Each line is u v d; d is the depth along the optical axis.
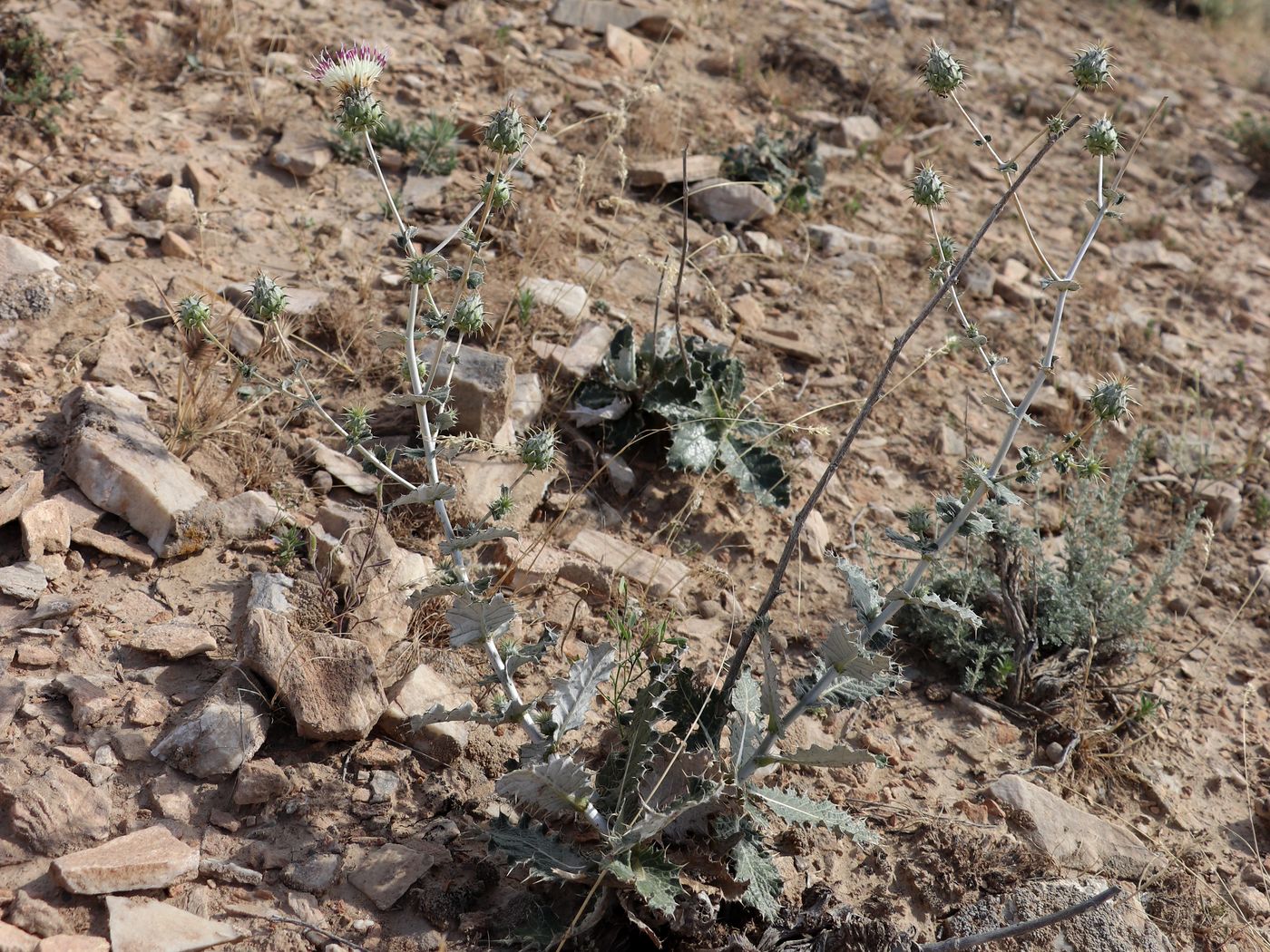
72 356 1.05
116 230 1.20
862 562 1.10
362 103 0.71
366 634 0.87
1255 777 1.00
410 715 0.82
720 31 2.00
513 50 1.73
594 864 0.71
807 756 0.71
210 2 1.54
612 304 1.29
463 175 1.42
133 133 1.33
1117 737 1.00
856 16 2.23
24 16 1.35
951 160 1.86
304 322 1.13
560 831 0.78
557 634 0.95
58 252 1.14
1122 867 0.89
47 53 1.35
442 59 1.65
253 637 0.82
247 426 1.03
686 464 1.08
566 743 0.86
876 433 1.27
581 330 1.22
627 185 1.52
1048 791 0.93
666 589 1.01
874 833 0.73
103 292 1.10
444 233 1.30
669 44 1.91
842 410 1.28
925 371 1.37
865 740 0.95
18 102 1.29
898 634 1.06
